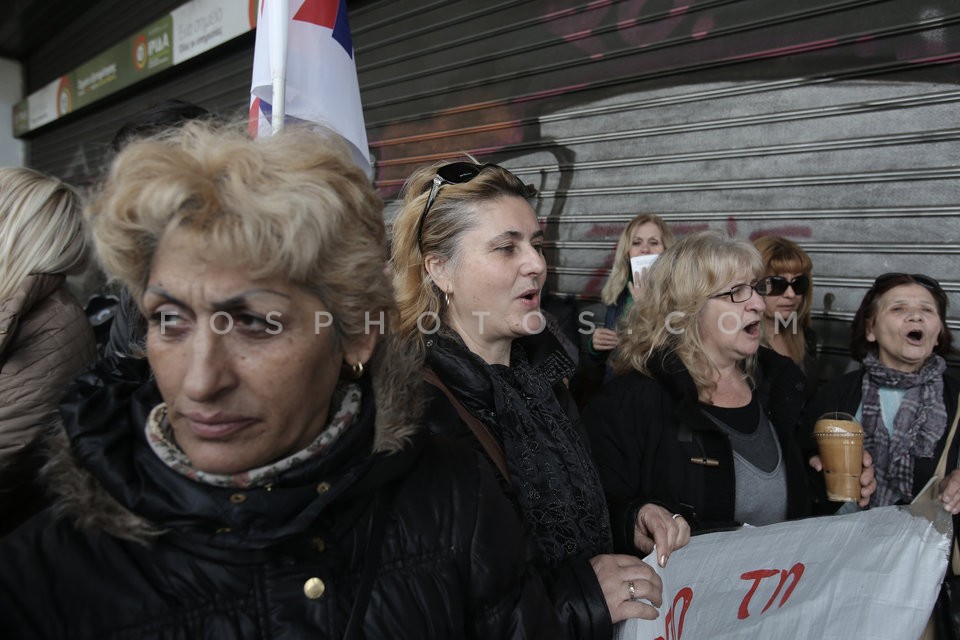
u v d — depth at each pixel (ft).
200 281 2.25
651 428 5.80
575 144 14.24
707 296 5.83
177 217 2.17
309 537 2.55
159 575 2.35
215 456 2.37
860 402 7.57
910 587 5.01
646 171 13.15
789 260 9.66
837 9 10.46
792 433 6.25
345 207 2.48
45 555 2.32
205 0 21.50
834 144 10.64
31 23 31.78
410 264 4.64
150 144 2.36
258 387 2.36
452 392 4.29
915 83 9.77
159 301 2.31
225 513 2.32
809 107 10.88
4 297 4.84
